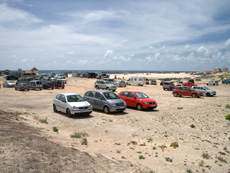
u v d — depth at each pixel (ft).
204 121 39.99
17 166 13.38
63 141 23.79
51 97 76.18
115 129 32.55
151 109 53.11
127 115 44.62
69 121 37.35
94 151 21.59
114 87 113.19
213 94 91.81
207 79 260.83
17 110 45.60
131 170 17.04
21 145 17.54
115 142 26.08
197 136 30.04
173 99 79.25
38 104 58.08
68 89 111.75
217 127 35.60
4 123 27.22
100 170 15.75
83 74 237.86
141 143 26.07
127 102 54.39
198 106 60.39
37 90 101.81
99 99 47.47
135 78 163.73
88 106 41.32
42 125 32.55
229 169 19.38
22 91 93.97
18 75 219.41
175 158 21.54
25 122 32.17
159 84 187.42
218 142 27.58
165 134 30.63
